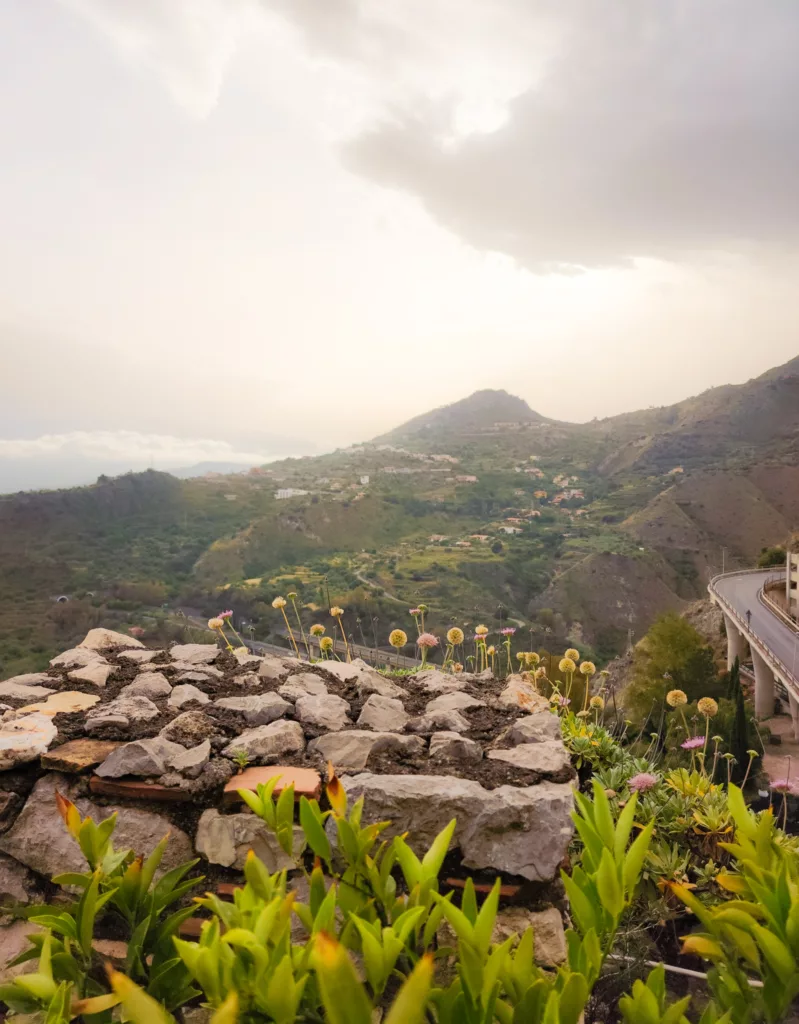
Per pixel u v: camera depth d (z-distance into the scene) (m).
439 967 2.16
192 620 81.31
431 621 82.00
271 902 1.37
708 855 3.60
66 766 2.56
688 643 32.19
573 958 1.34
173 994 1.61
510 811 2.24
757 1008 1.32
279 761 2.66
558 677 6.93
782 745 27.00
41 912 1.75
